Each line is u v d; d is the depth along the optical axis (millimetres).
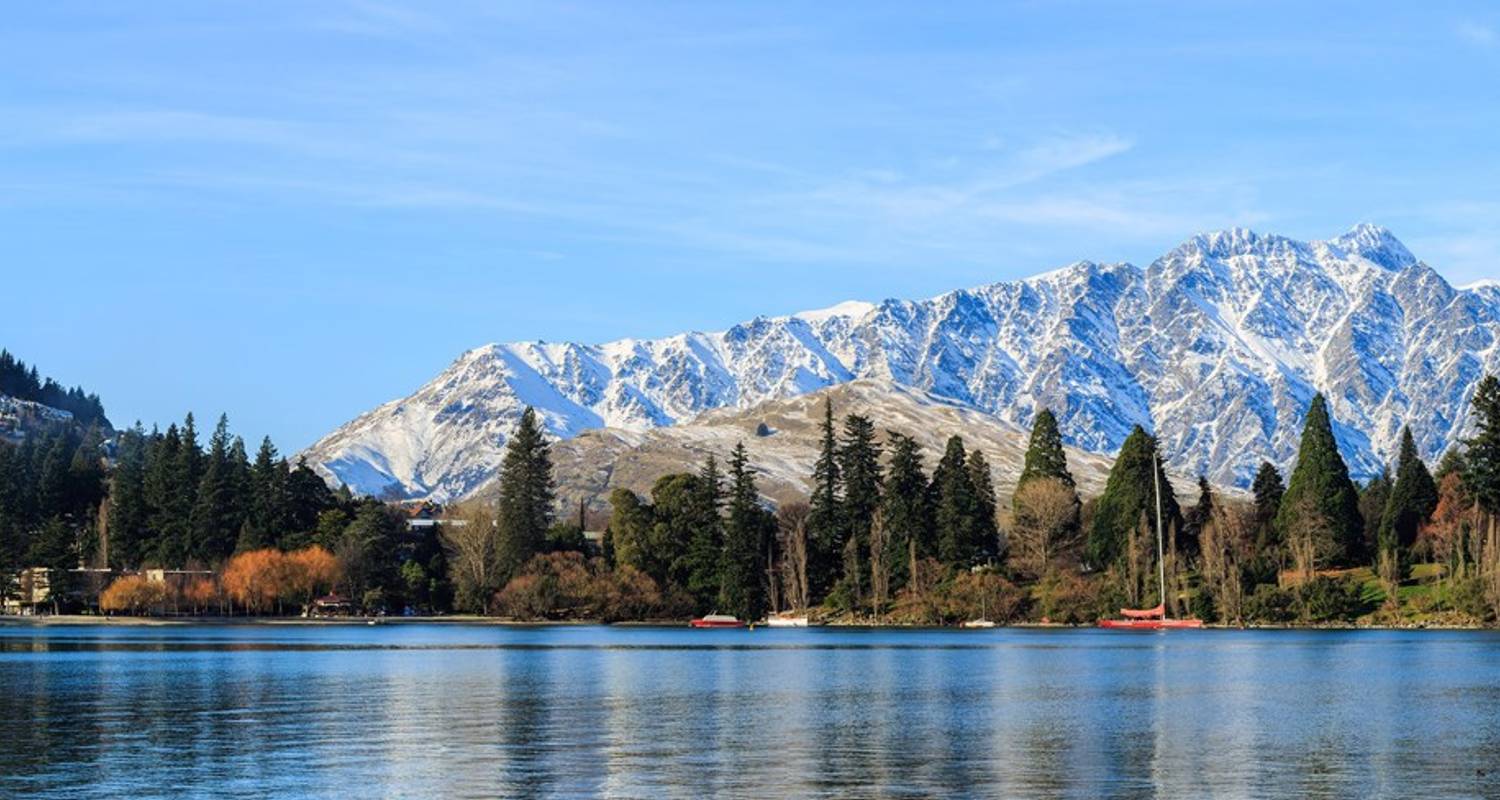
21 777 78812
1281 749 88438
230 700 117500
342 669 152500
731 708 111375
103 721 102688
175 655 179500
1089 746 89812
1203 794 73938
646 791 74625
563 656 177125
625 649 193875
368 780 77625
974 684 132000
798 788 75500
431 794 73875
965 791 74812
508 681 136500
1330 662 156000
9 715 106625
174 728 98562
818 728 98688
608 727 99188
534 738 93375
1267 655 168750
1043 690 125750
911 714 107062
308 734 95375
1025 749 88562
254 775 79125
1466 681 131500
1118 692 123438
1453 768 81250
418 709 110500
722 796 73375
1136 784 76688
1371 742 91250
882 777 78625
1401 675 138250
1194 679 135625
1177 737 93750
